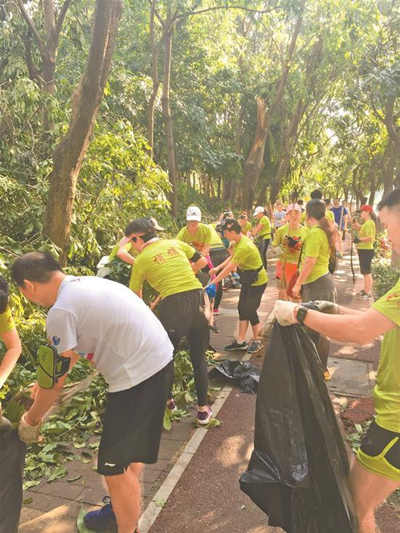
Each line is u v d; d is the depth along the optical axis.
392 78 15.12
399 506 3.07
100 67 5.40
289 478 2.11
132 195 8.48
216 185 35.66
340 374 5.39
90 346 2.47
